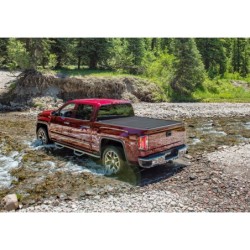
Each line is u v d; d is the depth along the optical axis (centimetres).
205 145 1046
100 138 746
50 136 962
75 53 2984
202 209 546
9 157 896
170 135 715
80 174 734
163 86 3097
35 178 714
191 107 2336
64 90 2408
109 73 2908
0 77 3020
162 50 4809
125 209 548
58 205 573
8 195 592
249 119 1809
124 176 709
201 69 3353
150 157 655
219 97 3341
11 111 2081
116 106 823
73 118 847
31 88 2364
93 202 580
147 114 1961
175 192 621
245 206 557
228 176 700
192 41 3219
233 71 5256
